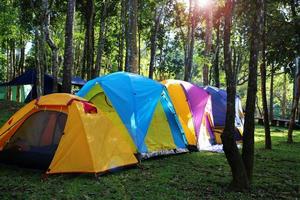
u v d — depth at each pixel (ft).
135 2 55.21
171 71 152.15
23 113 32.07
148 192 26.09
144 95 38.68
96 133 30.55
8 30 80.53
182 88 46.50
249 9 40.42
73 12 47.14
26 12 74.54
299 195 26.55
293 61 41.88
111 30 115.55
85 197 24.21
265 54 43.88
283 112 154.92
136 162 33.22
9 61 136.05
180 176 31.01
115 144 31.91
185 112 44.83
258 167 36.27
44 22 55.47
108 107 37.22
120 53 105.70
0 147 32.04
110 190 26.08
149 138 37.96
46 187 26.07
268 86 158.20
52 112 31.40
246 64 140.77
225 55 26.12
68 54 47.03
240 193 26.07
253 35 26.12
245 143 27.04
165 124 40.91
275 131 79.41
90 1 85.30
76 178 28.35
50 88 79.82
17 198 23.62
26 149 31.12
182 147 42.01
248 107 26.66
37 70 64.49
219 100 55.06
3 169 30.60
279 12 43.57
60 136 30.55
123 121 36.17
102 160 29.91
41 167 30.17
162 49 147.23
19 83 83.41
